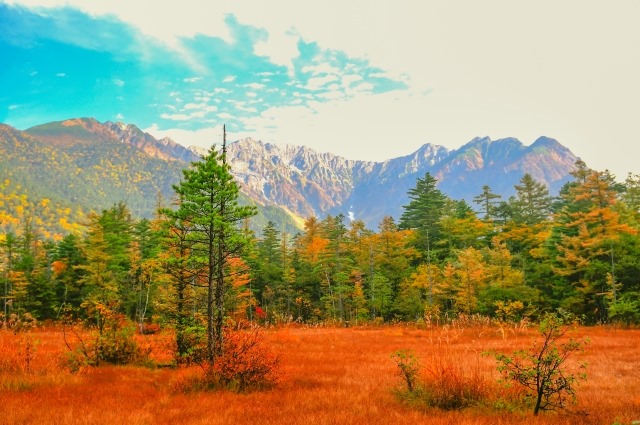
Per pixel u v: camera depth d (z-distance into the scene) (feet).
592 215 130.00
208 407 28.30
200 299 48.55
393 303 158.40
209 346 40.57
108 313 51.13
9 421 23.68
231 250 45.42
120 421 23.89
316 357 59.77
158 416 25.68
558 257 138.00
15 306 157.58
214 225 42.29
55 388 33.78
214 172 42.22
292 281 186.29
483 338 87.92
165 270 48.91
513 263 165.89
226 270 49.57
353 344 80.12
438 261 178.91
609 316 119.14
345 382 39.24
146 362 50.08
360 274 173.17
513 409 26.53
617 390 33.30
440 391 29.48
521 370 26.86
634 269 126.52
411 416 25.18
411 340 86.69
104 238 155.12
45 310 161.79
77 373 40.50
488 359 51.11
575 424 23.71
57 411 25.89
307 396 32.19
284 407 28.40
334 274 172.86
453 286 142.20
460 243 193.67
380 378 40.83
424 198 201.67
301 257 210.38
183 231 45.06
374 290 157.48
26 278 161.58
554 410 26.37
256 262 149.18
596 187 131.34
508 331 97.60
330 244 180.24
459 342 79.61
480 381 30.71
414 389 32.17
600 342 72.49
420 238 198.29
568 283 140.87
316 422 24.06
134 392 33.19
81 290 161.99
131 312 123.95
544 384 26.22
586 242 129.29
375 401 30.40
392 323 152.56
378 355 61.11
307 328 141.49
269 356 40.22
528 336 88.43
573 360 50.31
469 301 135.03
